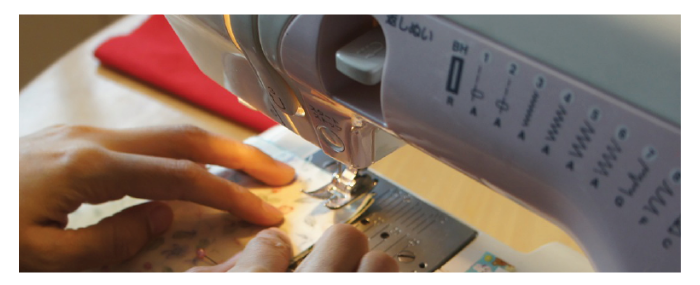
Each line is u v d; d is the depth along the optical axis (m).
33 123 0.98
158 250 0.78
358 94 0.59
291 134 0.96
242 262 0.70
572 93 0.45
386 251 0.76
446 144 0.52
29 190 0.75
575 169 0.46
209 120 1.01
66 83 1.07
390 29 0.50
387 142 0.71
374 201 0.83
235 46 0.64
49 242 0.73
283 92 0.65
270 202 0.83
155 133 0.85
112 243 0.75
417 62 0.49
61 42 1.49
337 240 0.69
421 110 0.51
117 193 0.78
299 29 0.55
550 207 0.51
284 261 0.72
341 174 0.84
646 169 0.44
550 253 0.76
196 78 1.06
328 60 0.57
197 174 0.77
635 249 0.46
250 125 1.00
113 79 1.08
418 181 0.90
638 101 0.43
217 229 0.80
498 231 0.83
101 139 0.83
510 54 0.46
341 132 0.66
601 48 0.44
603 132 0.44
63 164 0.76
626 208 0.46
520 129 0.47
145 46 1.12
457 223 0.80
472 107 0.48
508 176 0.51
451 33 0.47
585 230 0.49
